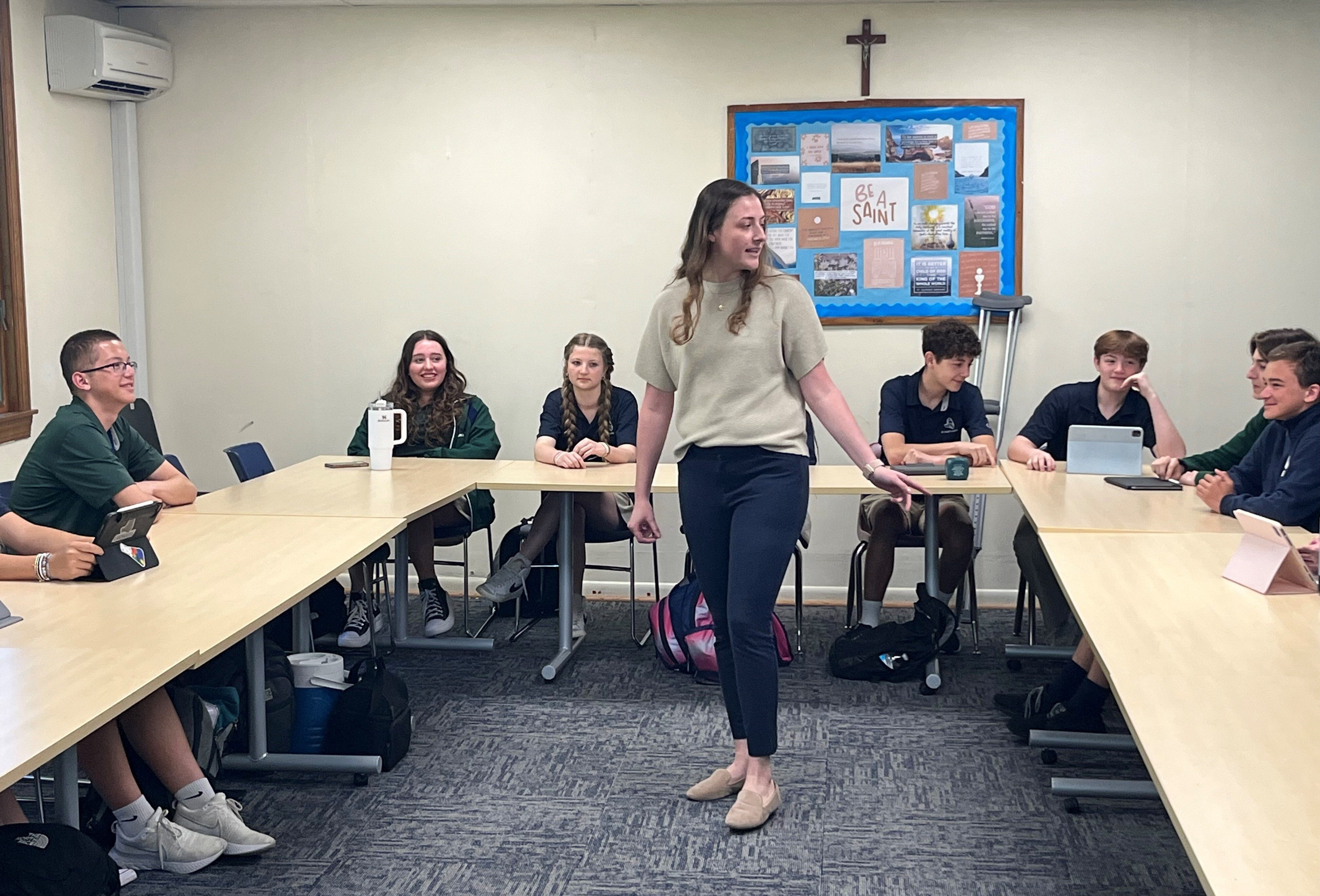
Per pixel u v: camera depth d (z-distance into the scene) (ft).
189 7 17.19
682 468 9.09
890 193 16.58
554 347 17.34
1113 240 16.40
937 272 16.62
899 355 16.80
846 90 16.52
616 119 16.88
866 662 13.23
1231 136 16.12
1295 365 10.59
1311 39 15.88
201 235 17.63
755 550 8.77
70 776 7.13
